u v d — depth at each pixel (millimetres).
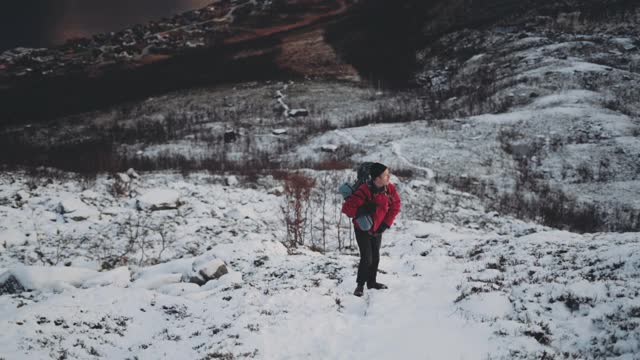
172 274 12273
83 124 137000
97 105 162500
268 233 24438
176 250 20469
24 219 23297
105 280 12094
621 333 5812
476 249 13359
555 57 131875
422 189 42969
